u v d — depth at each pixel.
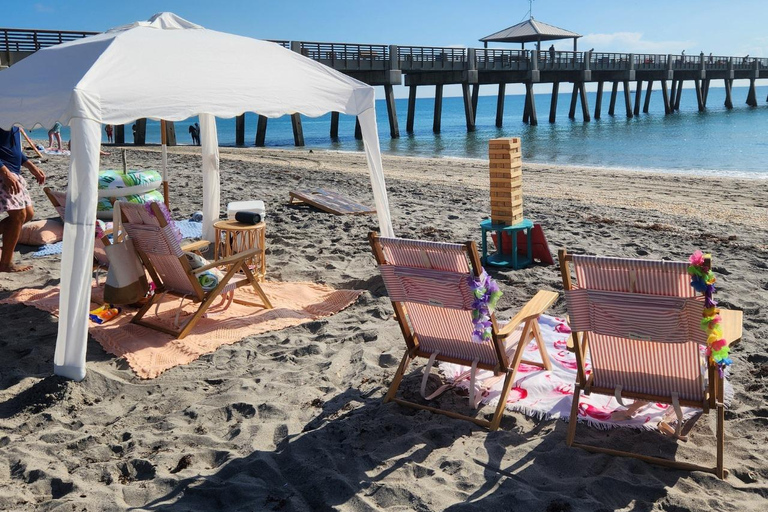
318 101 5.75
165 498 2.94
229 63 5.59
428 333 3.78
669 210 11.32
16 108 4.93
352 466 3.13
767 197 12.85
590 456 3.17
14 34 21.08
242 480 3.03
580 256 3.03
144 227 4.66
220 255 7.12
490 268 6.71
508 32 42.75
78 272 4.08
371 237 3.58
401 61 31.67
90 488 3.00
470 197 12.05
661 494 2.83
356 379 4.14
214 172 7.56
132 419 3.69
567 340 4.59
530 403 3.69
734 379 3.98
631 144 27.62
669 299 2.91
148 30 5.65
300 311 5.44
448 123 63.34
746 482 2.94
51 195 5.97
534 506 2.77
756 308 5.37
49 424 3.63
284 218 9.19
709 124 39.75
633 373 3.23
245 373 4.28
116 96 4.47
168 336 4.86
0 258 6.46
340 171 17.34
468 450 3.27
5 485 3.04
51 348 4.63
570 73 44.16
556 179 16.30
